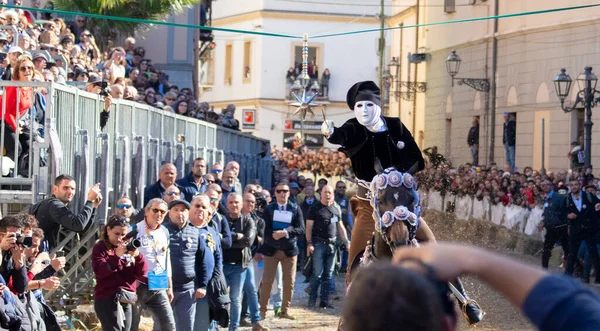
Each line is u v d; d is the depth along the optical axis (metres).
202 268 11.50
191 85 34.12
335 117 61.94
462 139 38.41
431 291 2.35
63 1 26.97
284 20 61.72
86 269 13.09
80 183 12.74
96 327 12.78
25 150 12.30
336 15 61.69
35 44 18.34
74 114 12.81
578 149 28.86
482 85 36.22
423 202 30.55
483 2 36.72
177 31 34.09
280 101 61.78
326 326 14.85
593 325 2.37
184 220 11.34
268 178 30.39
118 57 21.14
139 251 10.27
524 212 25.28
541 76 32.56
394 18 48.41
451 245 2.58
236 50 63.69
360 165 8.55
